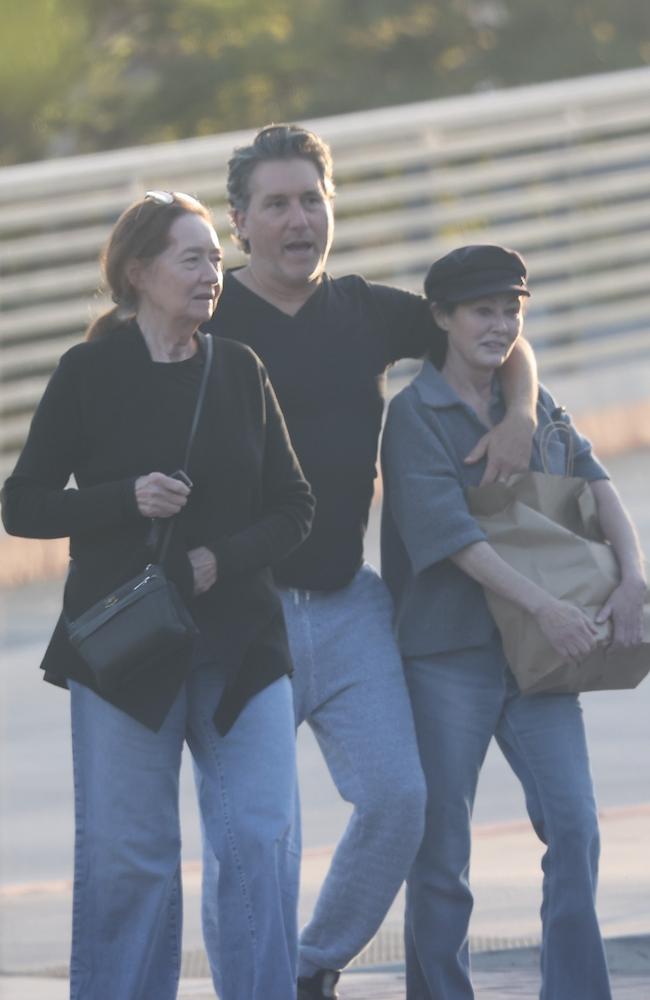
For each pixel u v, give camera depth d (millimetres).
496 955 20547
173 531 15734
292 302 17844
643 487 49281
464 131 54688
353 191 53500
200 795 16406
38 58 59844
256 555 15930
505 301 17859
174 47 71062
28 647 41969
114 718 15781
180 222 15859
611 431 53875
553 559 17453
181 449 15844
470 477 17812
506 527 17500
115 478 15836
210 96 69562
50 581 48375
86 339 16312
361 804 17312
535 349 55562
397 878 17422
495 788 30109
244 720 16062
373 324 18078
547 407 18469
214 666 16172
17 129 61938
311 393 17641
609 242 56562
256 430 16250
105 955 16031
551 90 55469
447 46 72938
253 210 17625
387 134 53656
